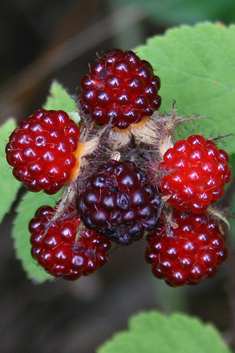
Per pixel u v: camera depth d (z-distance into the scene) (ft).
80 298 1.03
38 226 0.64
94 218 0.60
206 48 0.68
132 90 0.61
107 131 0.62
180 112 0.68
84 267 0.63
